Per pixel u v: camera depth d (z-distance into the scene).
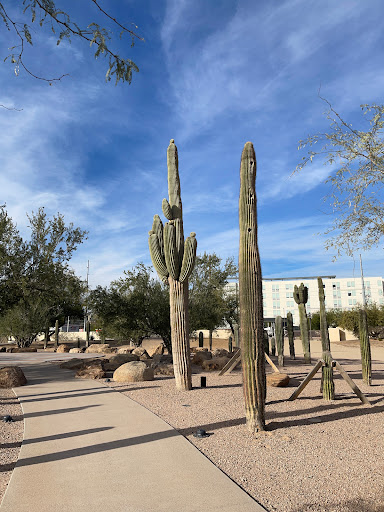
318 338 43.84
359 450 5.44
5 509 3.65
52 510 3.63
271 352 23.94
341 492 4.10
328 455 5.24
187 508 3.66
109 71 4.77
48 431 6.26
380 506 3.78
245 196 6.86
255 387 6.38
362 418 7.27
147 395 9.56
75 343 38.91
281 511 3.69
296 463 4.94
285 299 87.06
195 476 4.41
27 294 15.05
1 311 15.85
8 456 5.20
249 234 6.74
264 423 6.41
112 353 24.34
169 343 20.27
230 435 6.12
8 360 19.58
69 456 5.07
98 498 3.86
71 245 17.38
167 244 10.64
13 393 9.96
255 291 6.58
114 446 5.47
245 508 3.66
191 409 7.98
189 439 5.93
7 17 4.26
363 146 6.42
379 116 6.33
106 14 4.34
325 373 9.13
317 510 3.71
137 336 21.52
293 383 11.76
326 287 85.88
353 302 84.50
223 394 9.70
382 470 4.70
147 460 4.92
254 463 4.94
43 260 16.03
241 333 6.55
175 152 11.45
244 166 6.92
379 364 18.34
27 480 4.30
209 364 14.63
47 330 33.19
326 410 7.96
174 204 11.15
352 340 39.53
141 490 4.04
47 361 19.09
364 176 6.52
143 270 20.70
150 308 19.52
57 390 10.30
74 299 18.14
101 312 19.67
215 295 26.59
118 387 10.80
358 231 6.90
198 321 22.14
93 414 7.45
